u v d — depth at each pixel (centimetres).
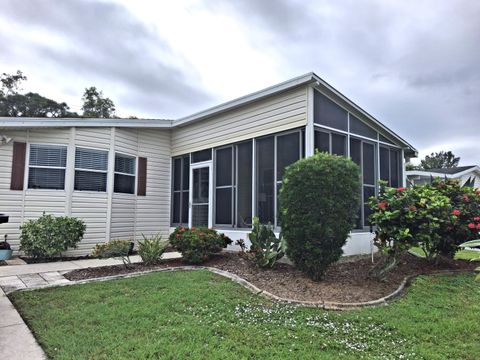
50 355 284
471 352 303
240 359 278
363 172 801
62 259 768
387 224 556
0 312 391
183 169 1011
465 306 433
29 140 794
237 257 698
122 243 648
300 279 529
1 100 2688
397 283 533
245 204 785
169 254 842
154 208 1009
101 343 304
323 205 506
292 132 694
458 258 714
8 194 764
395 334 342
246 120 791
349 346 312
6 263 698
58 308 402
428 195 596
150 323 353
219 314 387
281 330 345
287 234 541
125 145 942
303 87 671
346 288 494
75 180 841
